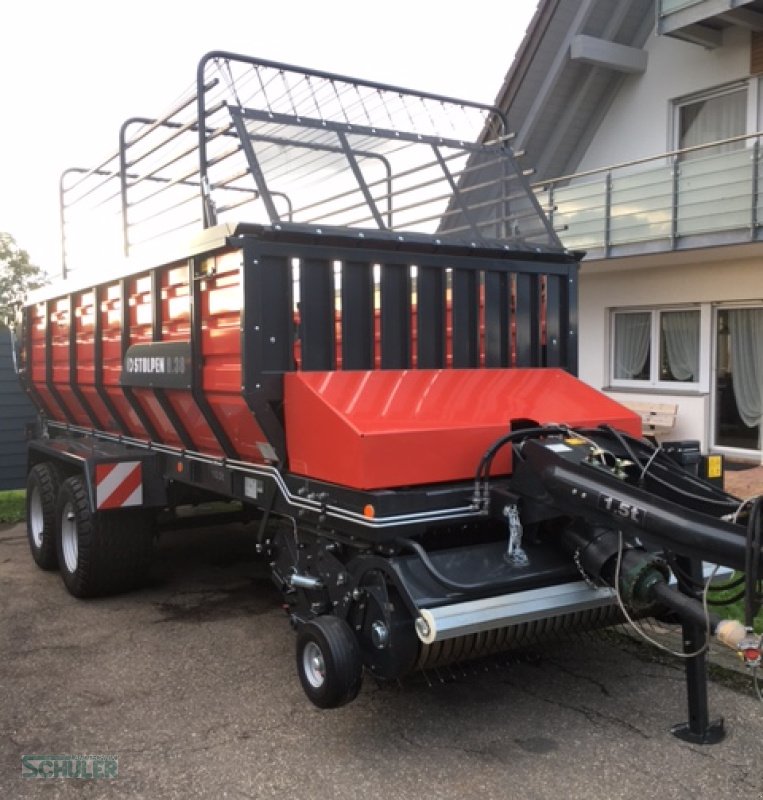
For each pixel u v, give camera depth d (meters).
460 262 4.62
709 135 11.55
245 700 4.15
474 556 3.66
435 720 3.90
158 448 5.65
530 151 13.20
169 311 4.95
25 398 10.40
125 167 6.11
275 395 4.05
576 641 4.80
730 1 9.71
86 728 3.86
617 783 3.30
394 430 3.60
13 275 27.16
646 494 3.20
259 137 4.62
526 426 4.01
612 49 11.77
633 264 11.34
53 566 6.72
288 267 4.11
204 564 6.91
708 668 4.43
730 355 11.02
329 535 3.83
